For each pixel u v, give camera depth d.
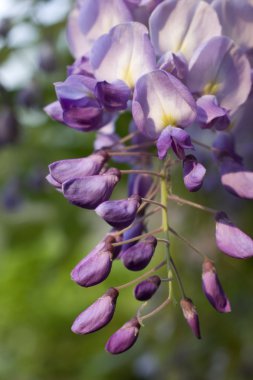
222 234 0.29
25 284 0.90
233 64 0.31
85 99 0.31
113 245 0.29
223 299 0.29
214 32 0.31
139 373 0.72
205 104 0.30
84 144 0.57
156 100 0.30
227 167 0.31
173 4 0.31
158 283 0.29
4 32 0.51
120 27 0.31
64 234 0.65
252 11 0.32
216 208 0.57
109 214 0.28
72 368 0.96
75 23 0.34
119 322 0.92
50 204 0.63
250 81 0.31
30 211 0.64
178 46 0.32
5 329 0.98
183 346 0.68
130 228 0.30
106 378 0.75
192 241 0.61
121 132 0.48
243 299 0.64
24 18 0.52
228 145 0.32
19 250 0.71
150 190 0.31
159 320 0.68
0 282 0.90
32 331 0.97
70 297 0.94
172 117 0.30
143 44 0.30
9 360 0.99
